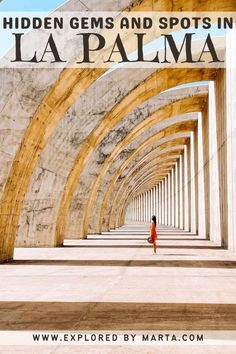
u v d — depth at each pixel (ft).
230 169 60.44
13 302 22.50
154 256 47.93
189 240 80.84
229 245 59.06
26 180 46.57
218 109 73.10
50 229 62.69
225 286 27.76
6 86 43.04
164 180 224.12
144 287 27.40
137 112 84.28
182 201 148.36
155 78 67.62
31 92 42.88
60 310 20.62
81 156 67.41
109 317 19.19
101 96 66.28
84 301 22.80
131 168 120.98
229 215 60.03
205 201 91.91
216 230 74.23
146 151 121.39
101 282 29.43
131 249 57.82
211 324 17.97
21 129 42.78
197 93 86.07
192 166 121.39
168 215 205.36
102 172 86.17
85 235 83.87
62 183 64.08
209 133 86.02
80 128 65.82
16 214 45.42
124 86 65.98
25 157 44.75
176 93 84.99
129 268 37.32
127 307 21.34
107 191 101.65
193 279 30.86
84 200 82.23
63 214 66.03
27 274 33.42
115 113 68.90
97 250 56.39
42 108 43.70
